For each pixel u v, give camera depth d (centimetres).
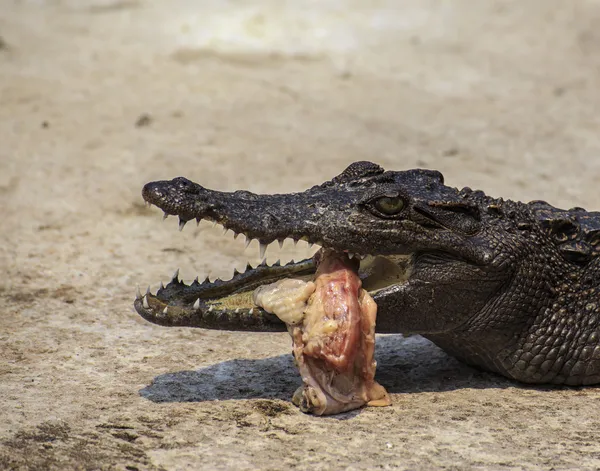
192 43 3747
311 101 3103
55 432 1166
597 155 2658
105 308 1675
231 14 4175
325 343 1227
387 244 1282
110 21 4134
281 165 2494
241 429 1194
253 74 3381
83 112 2919
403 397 1325
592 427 1227
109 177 2398
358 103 3103
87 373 1380
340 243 1273
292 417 1238
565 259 1391
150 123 2820
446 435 1187
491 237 1334
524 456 1129
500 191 2330
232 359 1459
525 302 1345
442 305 1314
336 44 3816
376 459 1112
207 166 2473
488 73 3494
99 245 2000
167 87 3203
